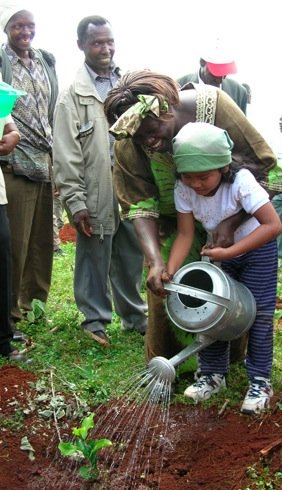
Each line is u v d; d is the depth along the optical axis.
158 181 2.88
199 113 2.75
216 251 2.67
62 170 3.70
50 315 4.26
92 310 3.86
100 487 2.45
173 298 2.74
